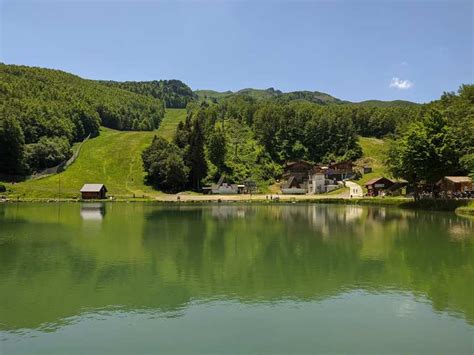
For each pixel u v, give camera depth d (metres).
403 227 49.66
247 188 140.25
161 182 134.12
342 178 153.88
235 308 19.69
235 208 86.50
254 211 77.62
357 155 179.75
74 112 193.88
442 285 23.50
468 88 111.44
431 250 34.00
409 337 16.50
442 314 18.95
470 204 70.94
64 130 170.25
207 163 147.50
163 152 137.25
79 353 15.12
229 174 147.50
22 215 66.44
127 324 17.75
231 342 16.03
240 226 51.25
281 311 19.27
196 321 18.06
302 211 77.50
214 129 171.38
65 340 16.19
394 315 18.80
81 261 29.72
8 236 42.00
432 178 77.94
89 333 16.84
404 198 97.19
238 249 34.56
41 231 46.00
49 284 23.67
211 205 97.75
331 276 25.42
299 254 32.44
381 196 112.56
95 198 111.75
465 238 40.59
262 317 18.55
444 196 86.25
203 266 28.14
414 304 20.27
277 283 23.86
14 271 26.69
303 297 21.30
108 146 171.00
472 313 19.09
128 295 21.62
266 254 32.41
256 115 187.50
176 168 131.75
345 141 183.75
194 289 22.69
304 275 25.72
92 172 141.62
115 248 35.00
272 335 16.67
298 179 146.88
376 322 17.98
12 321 18.09
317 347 15.63
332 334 16.75
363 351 15.37
